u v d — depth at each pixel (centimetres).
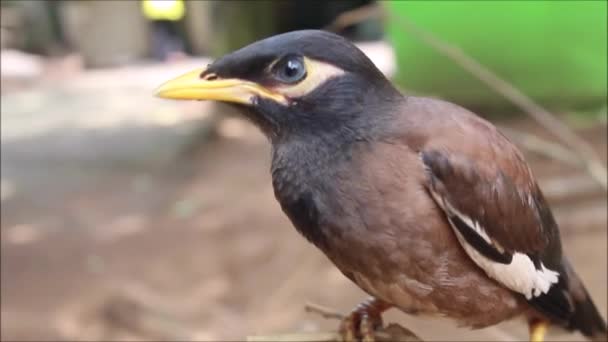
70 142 1530
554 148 909
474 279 339
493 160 337
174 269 1012
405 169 319
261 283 944
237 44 1594
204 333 879
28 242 1123
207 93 322
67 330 913
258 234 1047
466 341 591
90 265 1042
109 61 2295
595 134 1012
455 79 1066
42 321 924
